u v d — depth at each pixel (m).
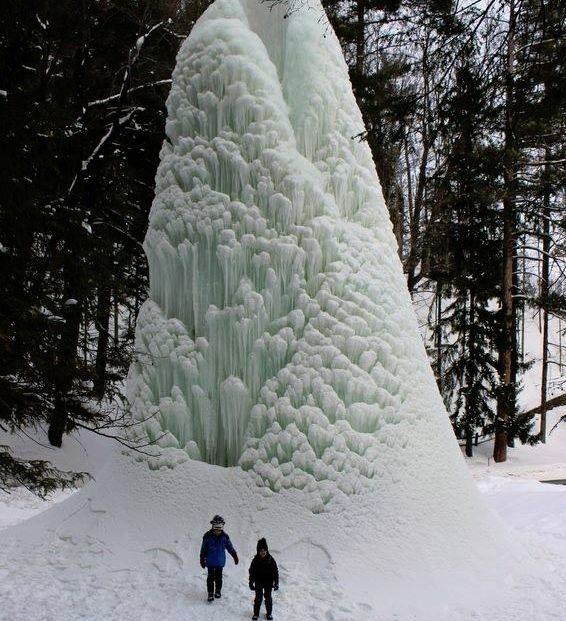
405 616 7.23
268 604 6.77
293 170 9.26
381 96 15.81
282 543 8.00
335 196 9.70
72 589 7.45
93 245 10.97
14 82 10.62
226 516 8.28
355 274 9.27
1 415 8.05
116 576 7.80
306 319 8.98
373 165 10.36
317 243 9.12
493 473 20.48
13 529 9.38
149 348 9.37
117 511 8.70
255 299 8.92
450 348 23.33
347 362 8.80
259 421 8.66
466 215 20.48
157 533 8.28
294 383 8.67
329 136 9.77
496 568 8.60
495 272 22.53
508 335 22.03
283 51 10.24
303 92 9.76
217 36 9.74
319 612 7.06
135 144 17.47
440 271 21.14
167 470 8.76
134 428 9.14
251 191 9.23
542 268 24.56
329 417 8.63
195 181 9.43
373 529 8.20
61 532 8.80
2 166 8.68
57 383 8.57
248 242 9.08
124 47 17.48
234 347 8.95
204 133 9.56
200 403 8.93
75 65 15.70
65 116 10.70
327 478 8.36
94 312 11.64
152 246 9.77
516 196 18.33
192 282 9.31
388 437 8.77
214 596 7.26
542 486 15.87
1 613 6.77
